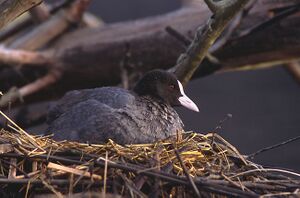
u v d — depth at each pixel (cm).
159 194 729
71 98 940
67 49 1270
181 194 740
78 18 1303
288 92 1870
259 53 1174
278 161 1752
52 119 935
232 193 710
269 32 1143
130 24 1249
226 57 1179
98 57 1247
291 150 1759
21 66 1262
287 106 1861
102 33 1262
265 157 1762
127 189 724
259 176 786
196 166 788
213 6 912
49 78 1267
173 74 988
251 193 711
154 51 1209
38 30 1292
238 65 1202
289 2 1136
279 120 1841
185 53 972
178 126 934
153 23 1227
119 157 777
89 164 740
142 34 1221
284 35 1144
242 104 1866
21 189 741
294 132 1817
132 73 1230
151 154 777
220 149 827
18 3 839
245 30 1146
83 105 892
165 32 1205
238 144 1814
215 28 925
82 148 789
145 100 929
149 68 1224
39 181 730
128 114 880
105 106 884
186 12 1223
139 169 726
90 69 1257
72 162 747
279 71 1883
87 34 1278
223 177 758
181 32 1198
